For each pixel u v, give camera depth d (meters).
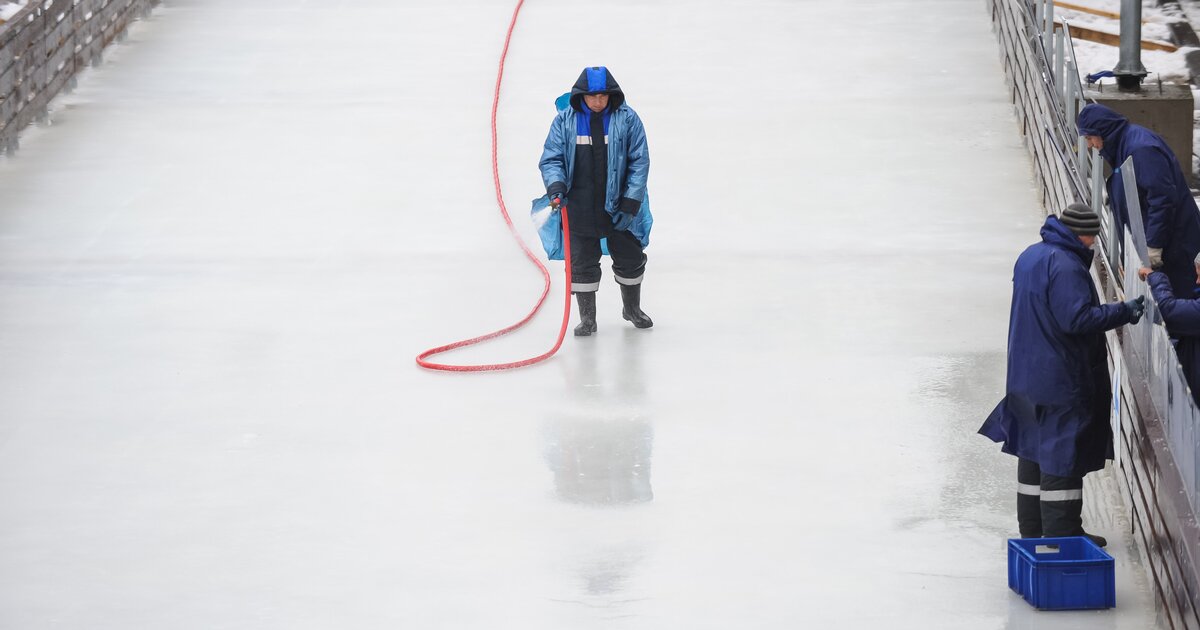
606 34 43.47
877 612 16.22
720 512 18.78
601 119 24.08
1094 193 23.27
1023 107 34.34
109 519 19.17
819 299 26.55
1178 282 21.19
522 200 32.28
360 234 30.70
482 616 16.47
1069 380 16.34
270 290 27.83
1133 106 33.12
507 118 37.12
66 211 32.19
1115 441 19.09
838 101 37.59
